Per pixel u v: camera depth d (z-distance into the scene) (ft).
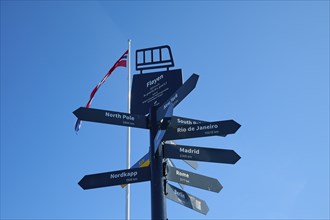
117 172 13.61
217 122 13.50
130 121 13.94
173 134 13.64
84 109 13.83
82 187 13.53
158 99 14.90
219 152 13.58
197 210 13.93
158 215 12.40
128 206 28.32
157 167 13.08
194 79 12.56
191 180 13.85
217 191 14.08
